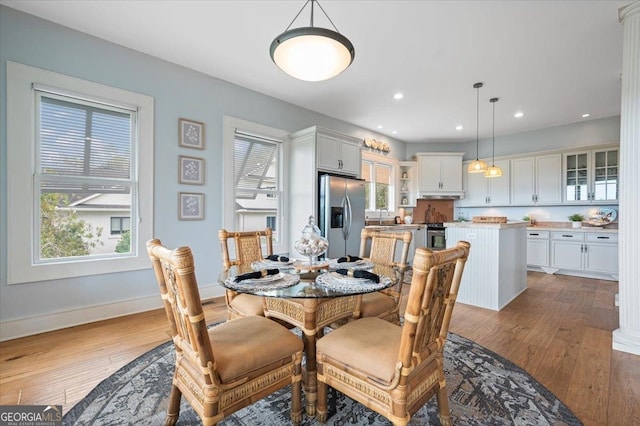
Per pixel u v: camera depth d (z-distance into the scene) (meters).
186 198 3.27
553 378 1.86
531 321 2.86
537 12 2.28
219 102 3.53
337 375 1.38
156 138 3.07
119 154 2.90
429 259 1.03
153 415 1.50
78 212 2.70
